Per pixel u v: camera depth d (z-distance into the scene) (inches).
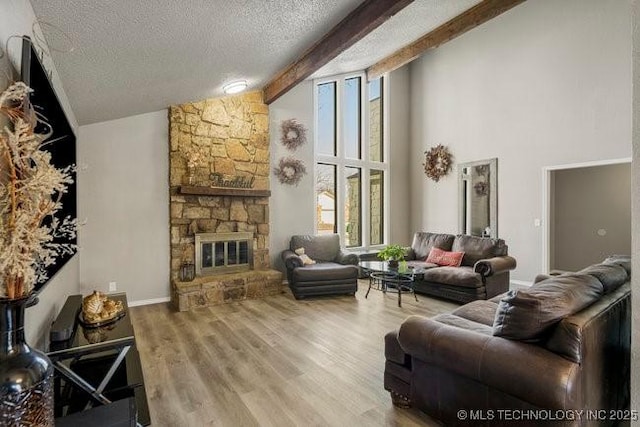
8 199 35.4
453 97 259.0
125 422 44.0
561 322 58.9
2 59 47.1
